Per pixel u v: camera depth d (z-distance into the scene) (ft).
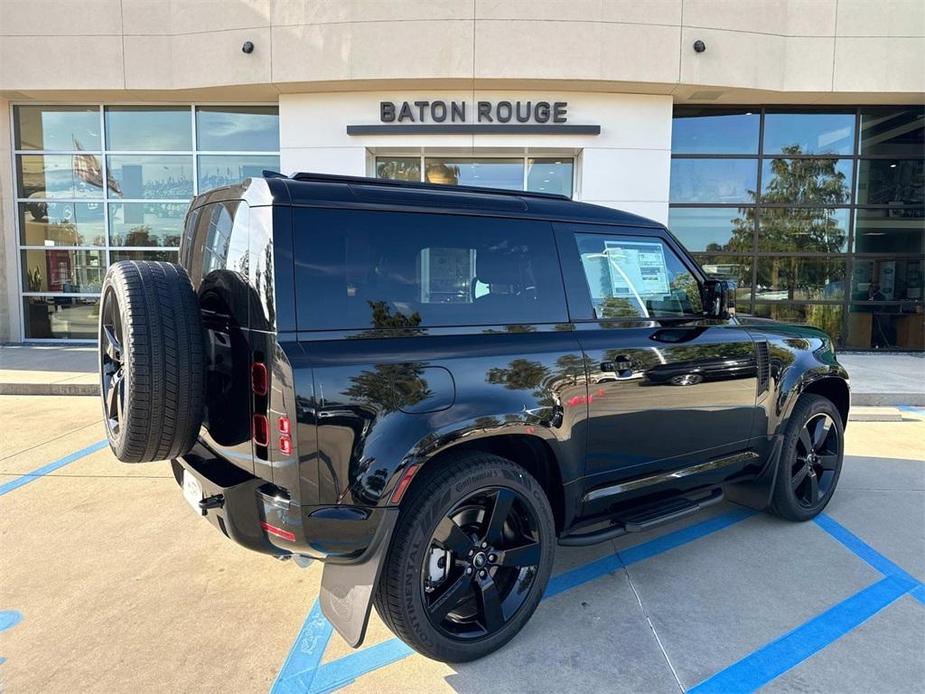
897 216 38.58
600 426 9.91
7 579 10.92
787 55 34.01
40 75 35.06
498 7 31.83
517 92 33.81
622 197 34.71
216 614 9.85
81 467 17.11
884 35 33.91
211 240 9.16
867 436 21.45
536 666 8.61
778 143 37.99
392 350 8.02
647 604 10.23
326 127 34.50
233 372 8.27
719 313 11.62
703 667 8.59
